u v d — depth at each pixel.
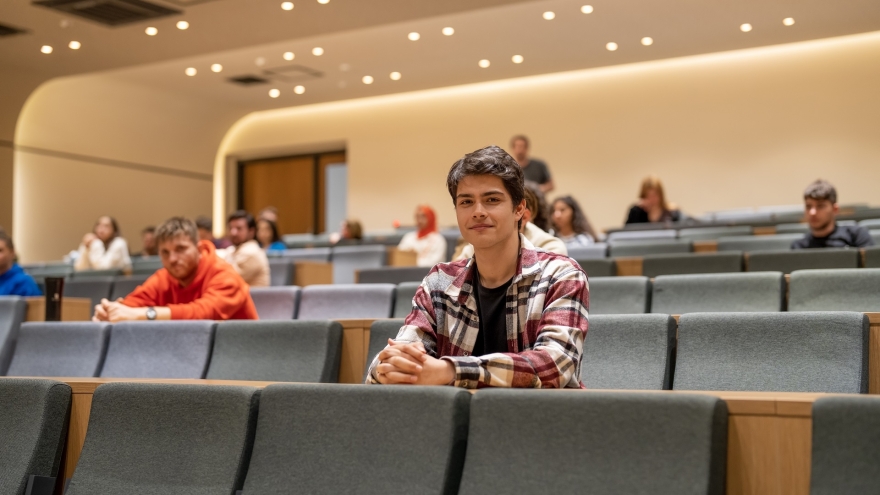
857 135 8.28
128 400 1.44
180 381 1.66
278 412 1.31
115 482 1.39
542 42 8.25
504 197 1.42
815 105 8.46
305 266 4.81
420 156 10.27
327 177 11.20
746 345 1.75
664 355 1.85
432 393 1.21
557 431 1.13
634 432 1.09
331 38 8.11
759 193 8.62
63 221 9.27
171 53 7.23
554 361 1.33
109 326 2.49
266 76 9.45
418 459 1.18
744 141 8.71
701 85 8.94
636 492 1.06
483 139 9.91
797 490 1.06
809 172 8.44
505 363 1.31
